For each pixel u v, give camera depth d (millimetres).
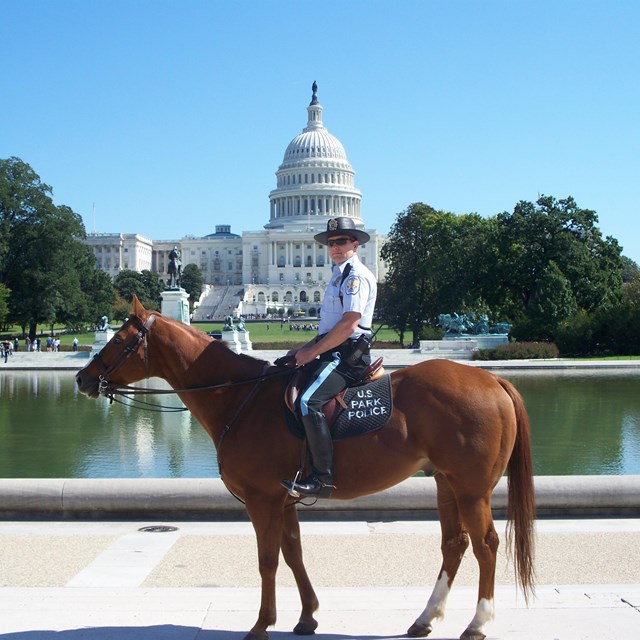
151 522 13094
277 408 8188
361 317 8109
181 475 19578
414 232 105562
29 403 36938
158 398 39281
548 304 77812
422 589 9617
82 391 8758
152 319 8750
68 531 12430
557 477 13492
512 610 8625
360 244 8609
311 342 8375
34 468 20578
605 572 10266
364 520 13242
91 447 23953
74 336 115875
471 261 87688
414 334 96875
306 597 8312
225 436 8312
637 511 13367
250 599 9188
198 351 8711
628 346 71438
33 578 10109
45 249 97500
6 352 68875
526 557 7922
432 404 7926
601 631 7996
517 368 57969
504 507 13188
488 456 7840
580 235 85812
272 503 8055
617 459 21328
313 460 7824
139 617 8570
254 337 108938
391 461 7930
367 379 8258
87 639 7941
